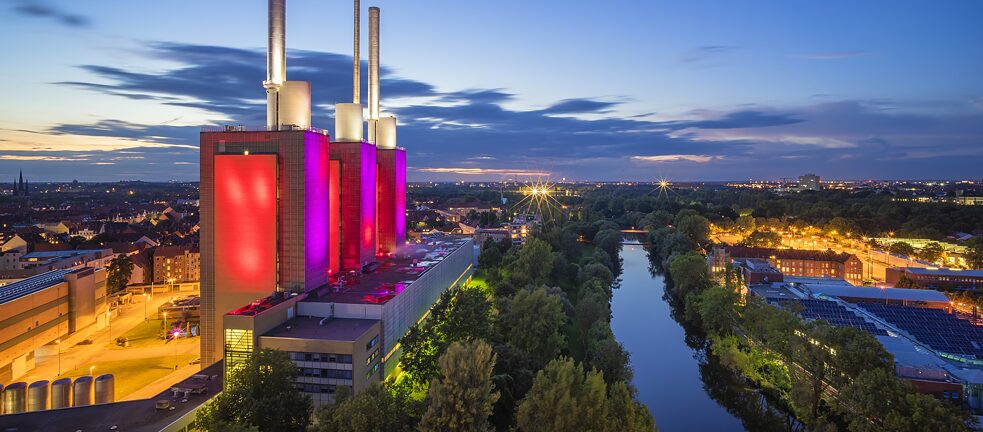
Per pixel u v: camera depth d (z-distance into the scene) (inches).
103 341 6333.7
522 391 4269.2
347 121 7081.7
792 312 5816.9
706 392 5644.7
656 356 6594.5
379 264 7480.3
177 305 7534.5
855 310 6648.6
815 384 4544.8
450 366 3358.8
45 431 3383.4
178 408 3742.6
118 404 3791.8
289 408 3567.9
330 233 6702.8
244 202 5310.0
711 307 6353.3
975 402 4534.9
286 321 4842.5
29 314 5428.2
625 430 3208.7
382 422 3166.8
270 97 5762.8
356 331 4544.8
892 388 3752.5
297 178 5275.6
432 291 7057.1
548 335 5393.7
